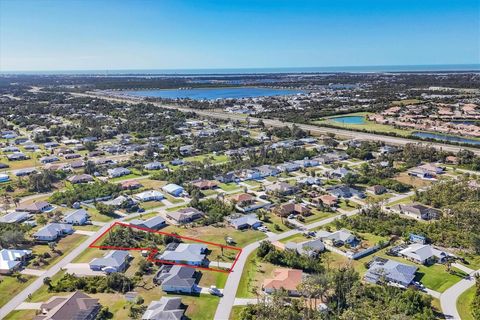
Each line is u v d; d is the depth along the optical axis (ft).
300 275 258.98
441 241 317.22
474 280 263.90
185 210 377.50
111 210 385.70
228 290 253.03
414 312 222.69
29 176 475.31
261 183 479.82
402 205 387.75
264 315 213.05
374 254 302.86
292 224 357.82
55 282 263.49
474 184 428.15
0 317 225.97
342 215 377.71
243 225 351.46
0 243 310.24
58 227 338.54
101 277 265.54
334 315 220.23
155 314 216.95
